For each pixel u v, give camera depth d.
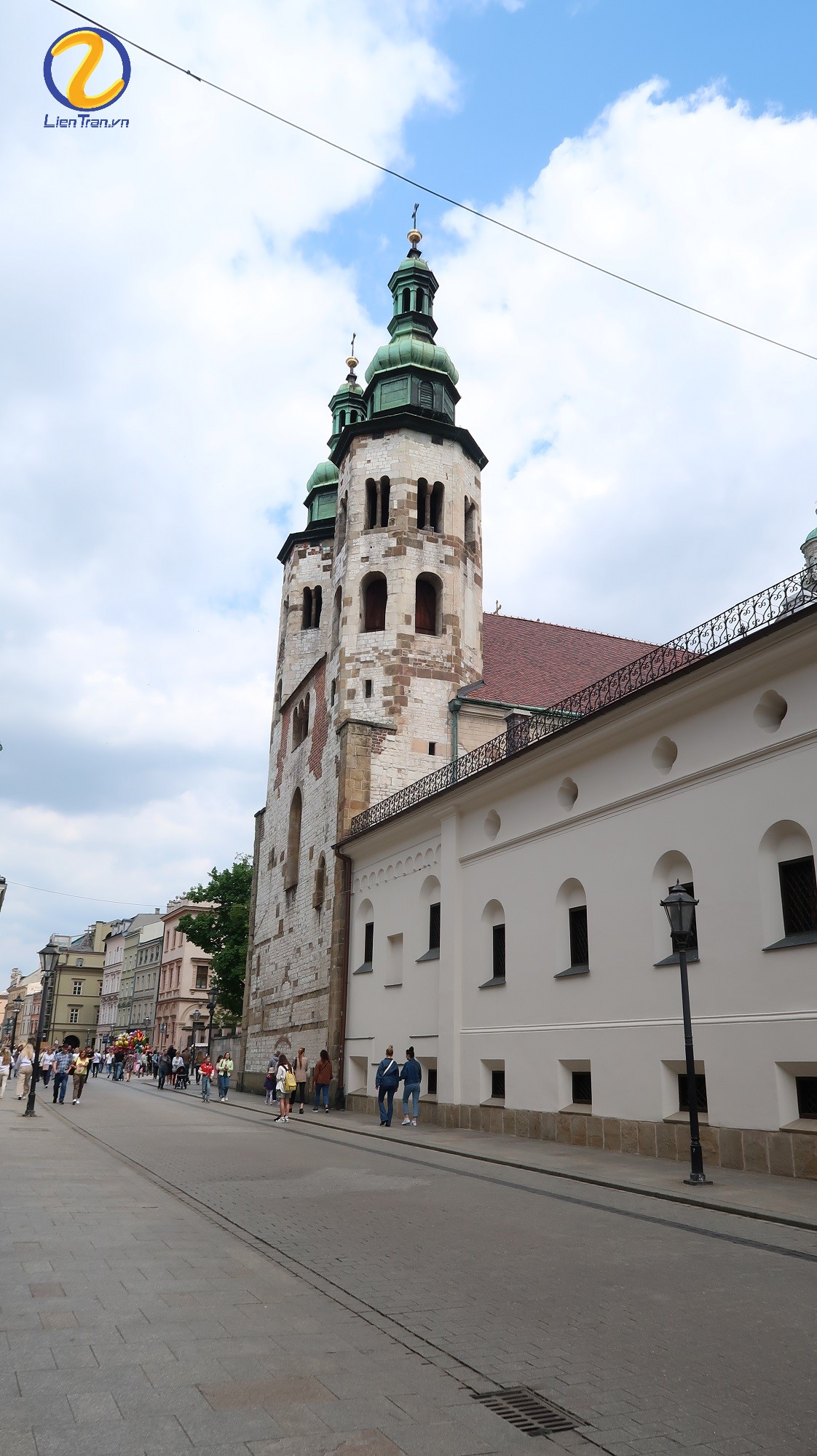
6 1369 5.74
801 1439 5.16
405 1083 24.78
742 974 15.88
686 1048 13.94
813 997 14.59
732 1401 5.66
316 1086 31.97
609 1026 18.70
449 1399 5.57
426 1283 8.16
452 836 25.73
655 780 18.52
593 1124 18.75
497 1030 22.61
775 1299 7.71
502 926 23.77
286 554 51.97
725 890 16.47
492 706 37.19
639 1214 11.50
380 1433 5.06
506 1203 12.31
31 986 153.50
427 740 36.22
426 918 27.70
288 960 40.50
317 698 40.72
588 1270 8.69
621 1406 5.55
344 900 33.34
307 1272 8.40
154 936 112.50
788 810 15.51
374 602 38.94
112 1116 26.08
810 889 15.23
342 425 51.72
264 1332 6.62
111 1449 4.72
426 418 39.22
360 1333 6.70
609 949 19.11
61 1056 30.69
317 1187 13.51
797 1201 11.95
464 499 39.56
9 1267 8.13
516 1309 7.42
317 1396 5.51
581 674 40.97
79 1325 6.59
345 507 39.94
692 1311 7.39
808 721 15.35
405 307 42.03
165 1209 11.29
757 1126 15.08
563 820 21.02
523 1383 5.87
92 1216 10.64
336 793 35.97
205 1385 5.61
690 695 17.42
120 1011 120.00
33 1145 17.70
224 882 63.72
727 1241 9.96
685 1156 16.39
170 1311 7.01
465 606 38.59
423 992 27.05
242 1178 14.34
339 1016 32.25
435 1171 15.52
